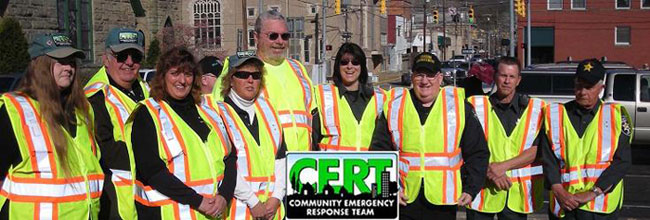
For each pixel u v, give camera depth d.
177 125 4.51
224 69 5.39
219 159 4.66
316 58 49.41
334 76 5.77
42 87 4.11
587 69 5.43
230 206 4.87
